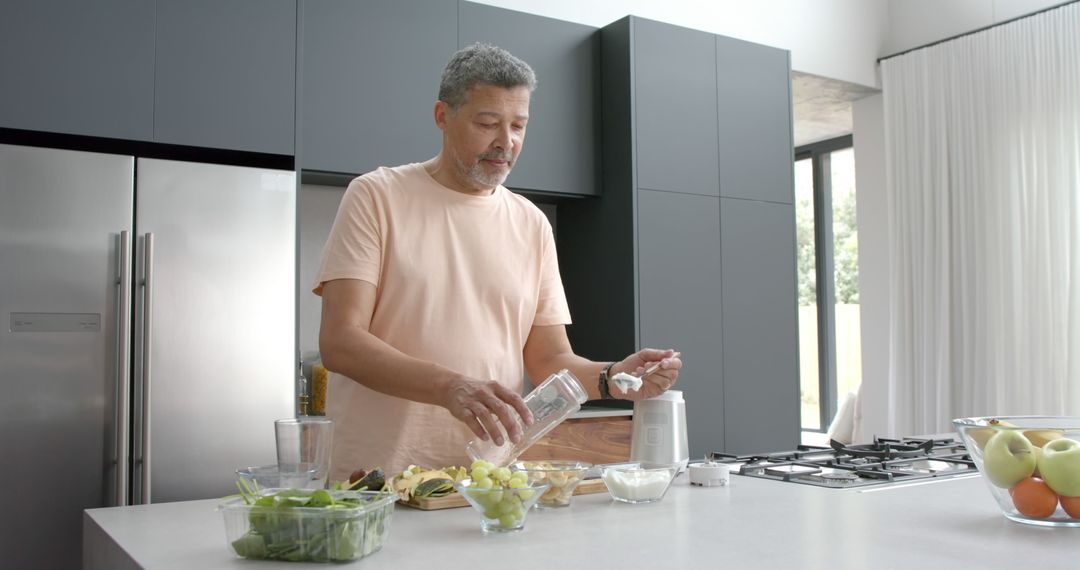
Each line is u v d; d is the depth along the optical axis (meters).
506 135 1.62
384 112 3.26
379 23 3.27
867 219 5.03
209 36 2.91
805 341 5.71
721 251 3.84
